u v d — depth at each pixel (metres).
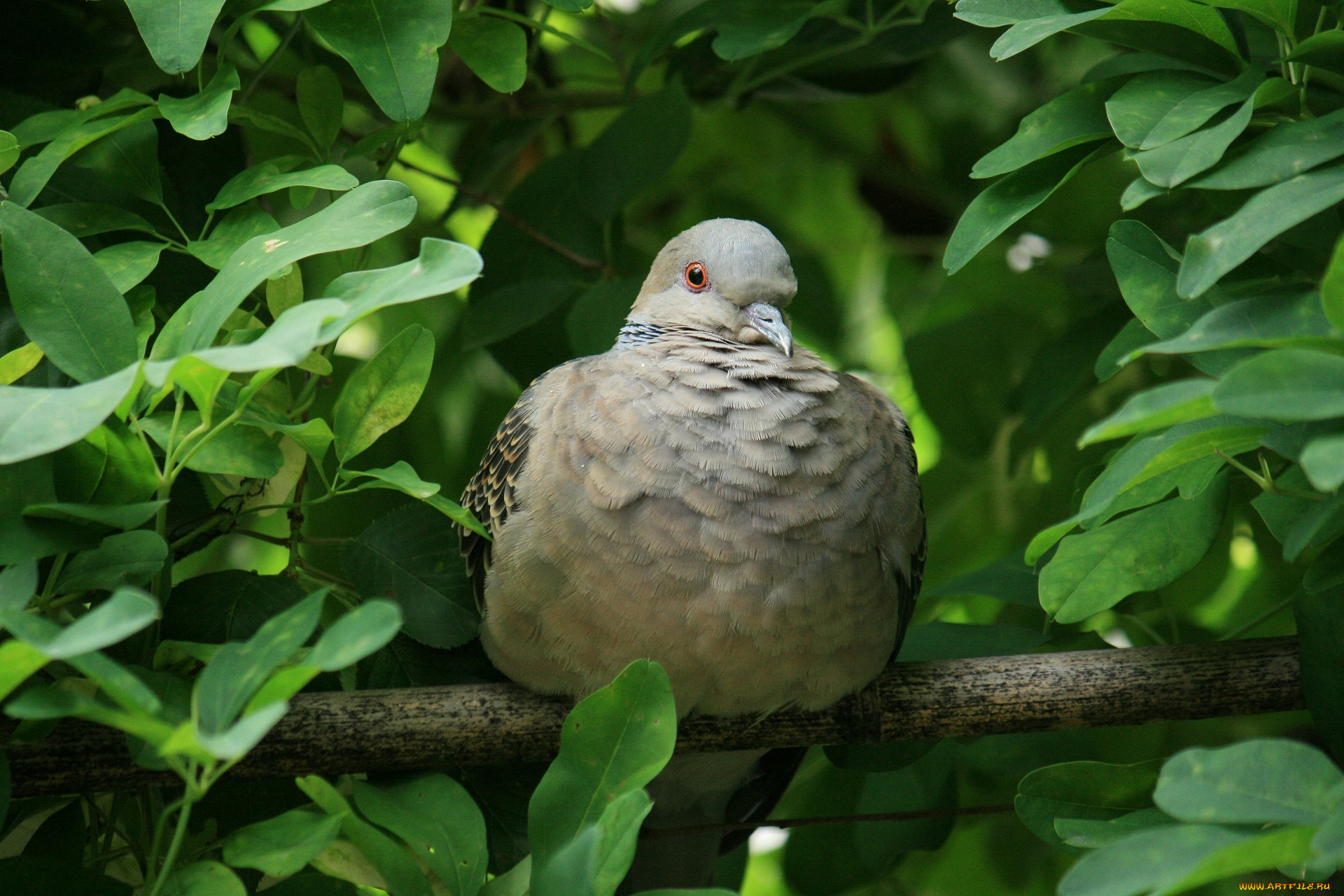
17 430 4.08
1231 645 6.48
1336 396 3.66
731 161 12.32
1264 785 3.98
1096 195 10.78
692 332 7.10
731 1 7.84
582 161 8.27
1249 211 4.57
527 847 6.54
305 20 5.93
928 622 7.50
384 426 5.79
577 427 6.60
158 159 6.80
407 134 6.91
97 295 5.15
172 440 5.04
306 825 5.04
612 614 6.37
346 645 3.93
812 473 6.48
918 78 11.38
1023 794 5.81
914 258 11.95
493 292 8.56
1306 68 5.55
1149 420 4.08
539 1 9.45
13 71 7.45
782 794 8.29
